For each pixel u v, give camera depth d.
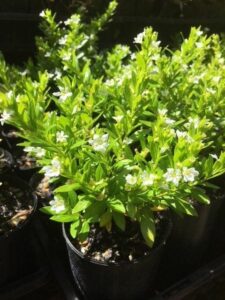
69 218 0.25
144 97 0.30
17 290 0.31
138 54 0.29
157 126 0.27
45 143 0.24
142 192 0.25
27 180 0.39
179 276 0.36
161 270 0.35
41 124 0.24
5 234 0.28
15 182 0.33
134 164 0.27
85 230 0.26
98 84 0.31
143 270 0.27
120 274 0.27
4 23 0.48
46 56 0.40
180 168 0.24
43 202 0.34
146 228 0.26
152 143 0.25
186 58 0.34
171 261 0.35
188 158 0.24
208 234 0.35
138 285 0.29
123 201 0.25
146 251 0.27
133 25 0.53
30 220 0.30
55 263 0.32
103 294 0.29
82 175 0.24
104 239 0.28
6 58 0.52
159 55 0.32
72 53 0.34
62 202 0.25
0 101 0.23
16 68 0.41
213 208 0.33
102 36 0.52
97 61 0.41
